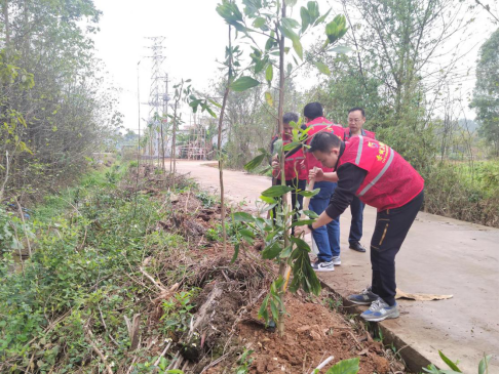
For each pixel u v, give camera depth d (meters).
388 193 3.12
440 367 2.60
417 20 10.69
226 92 3.80
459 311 3.44
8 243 3.70
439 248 5.44
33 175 6.73
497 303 3.61
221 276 3.63
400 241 3.21
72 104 9.27
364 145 3.07
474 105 9.70
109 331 2.86
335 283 4.01
